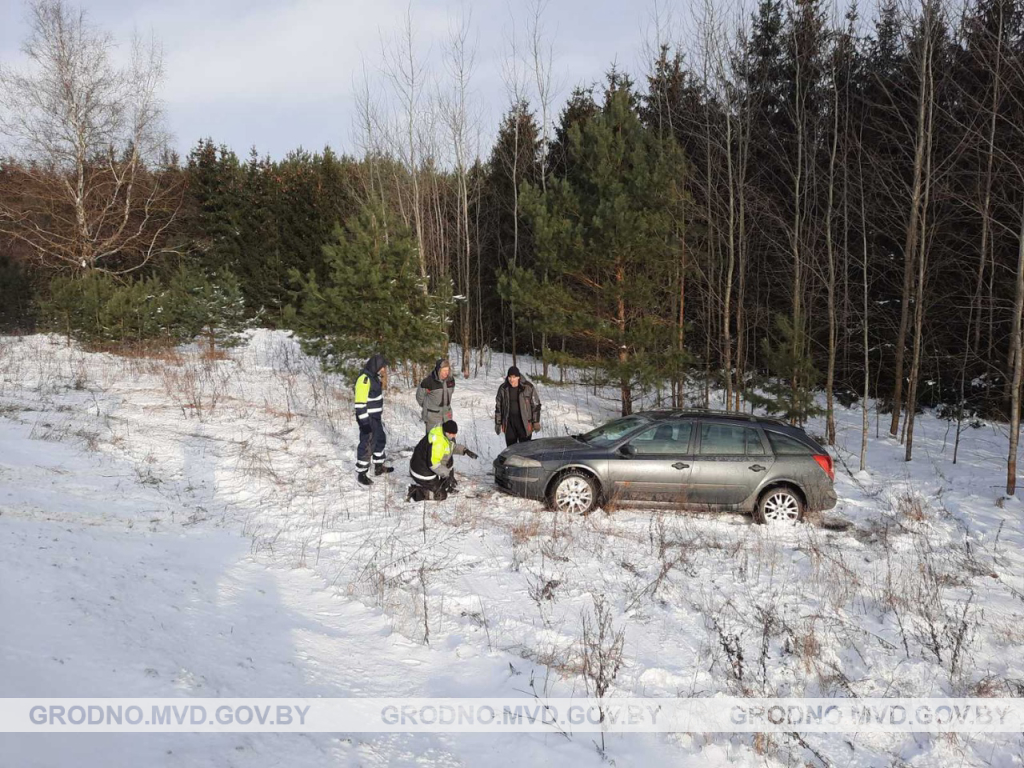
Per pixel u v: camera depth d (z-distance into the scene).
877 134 17.33
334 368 14.88
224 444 10.41
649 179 13.35
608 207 13.10
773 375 15.48
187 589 4.95
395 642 4.83
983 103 12.87
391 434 12.20
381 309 14.41
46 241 27.73
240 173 32.53
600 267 13.80
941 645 5.34
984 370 16.27
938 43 13.67
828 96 16.05
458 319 25.16
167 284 29.88
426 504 8.34
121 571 4.92
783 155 17.61
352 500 8.38
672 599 5.95
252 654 4.17
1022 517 9.09
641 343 13.39
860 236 18.06
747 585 6.38
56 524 5.76
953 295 16.47
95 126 26.44
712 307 17.78
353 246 14.88
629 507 8.83
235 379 16.28
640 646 5.07
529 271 14.31
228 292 21.00
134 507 7.05
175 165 33.59
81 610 4.00
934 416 17.28
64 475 7.70
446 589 5.80
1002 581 6.91
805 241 16.08
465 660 4.66
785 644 5.21
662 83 19.16
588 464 8.56
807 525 8.41
